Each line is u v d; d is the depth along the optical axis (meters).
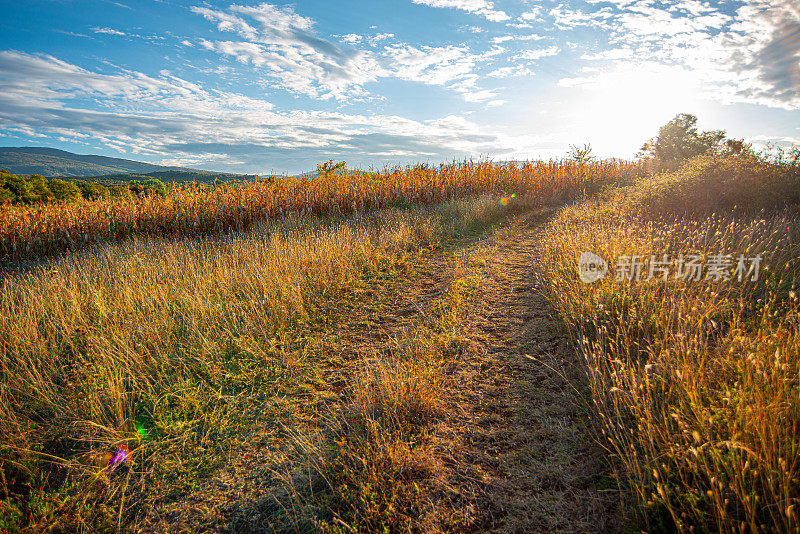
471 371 3.84
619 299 4.35
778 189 8.05
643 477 2.33
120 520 2.43
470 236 9.87
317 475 2.67
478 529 2.23
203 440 3.05
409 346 4.20
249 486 2.65
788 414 2.29
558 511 2.30
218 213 10.63
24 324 4.45
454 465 2.70
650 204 9.16
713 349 3.35
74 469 2.79
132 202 10.51
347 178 13.46
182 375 3.82
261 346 4.39
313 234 8.59
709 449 2.14
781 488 1.90
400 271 7.18
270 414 3.36
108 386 3.47
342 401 3.49
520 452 2.77
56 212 9.74
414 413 3.17
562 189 17.00
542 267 6.38
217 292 5.46
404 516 2.30
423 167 15.54
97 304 4.87
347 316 5.36
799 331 3.00
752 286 4.53
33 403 3.35
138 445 3.02
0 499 2.56
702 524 1.93
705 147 25.05
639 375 2.96
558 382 3.52
